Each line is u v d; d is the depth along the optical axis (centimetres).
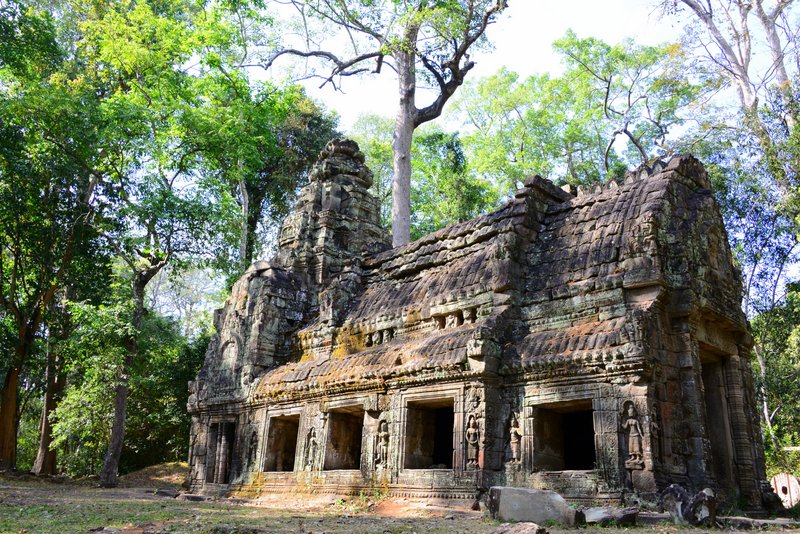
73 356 2822
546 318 1495
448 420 1742
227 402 2108
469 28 2909
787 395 2764
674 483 1223
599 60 4303
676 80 3269
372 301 1983
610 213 1538
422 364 1533
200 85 3078
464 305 1631
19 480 2539
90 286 3062
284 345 2127
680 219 1482
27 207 2792
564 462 1530
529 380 1409
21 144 2764
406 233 2958
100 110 2636
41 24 2961
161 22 2988
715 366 1598
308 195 2375
